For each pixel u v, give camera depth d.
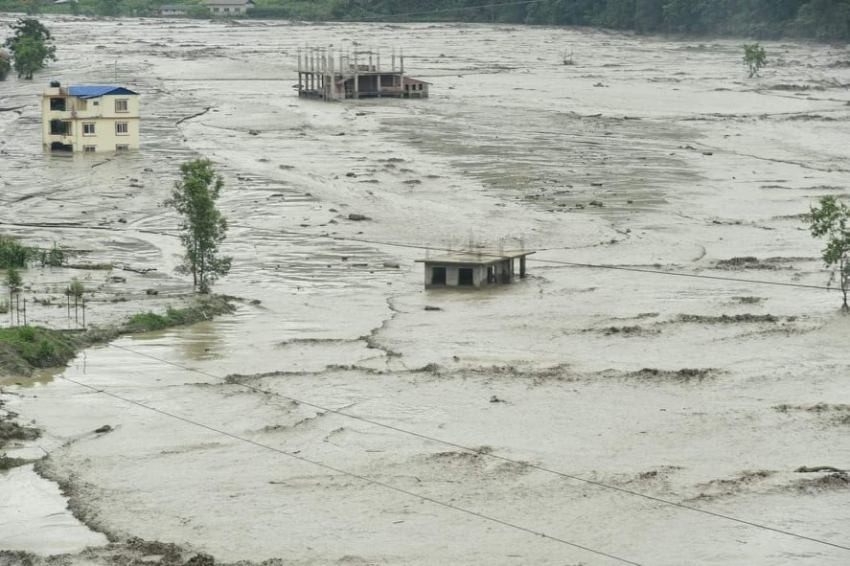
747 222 162.88
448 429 86.19
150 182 189.38
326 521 71.44
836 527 71.06
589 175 197.12
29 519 71.31
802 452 82.12
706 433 85.56
